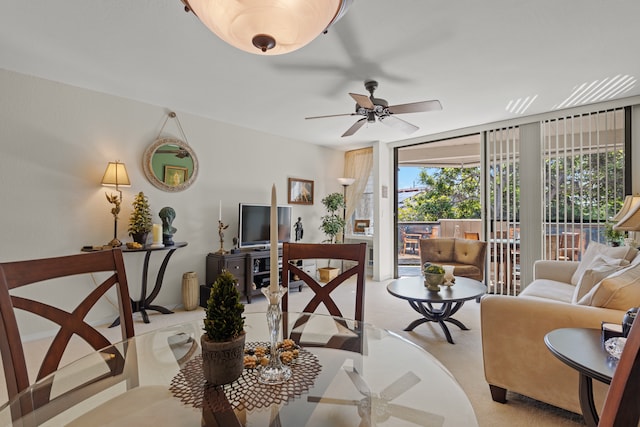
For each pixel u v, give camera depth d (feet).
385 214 18.26
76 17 6.81
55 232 10.22
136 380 3.73
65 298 10.39
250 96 11.21
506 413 5.91
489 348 6.30
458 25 7.04
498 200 14.49
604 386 5.12
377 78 9.64
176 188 12.78
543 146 13.26
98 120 10.98
